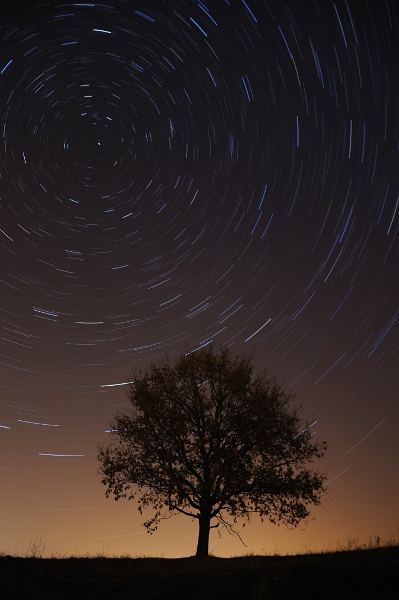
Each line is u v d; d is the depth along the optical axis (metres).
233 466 16.67
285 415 17.62
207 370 17.86
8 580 14.40
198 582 14.01
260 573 14.39
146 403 17.59
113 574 14.88
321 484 16.91
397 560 14.57
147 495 16.92
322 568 14.31
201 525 16.55
